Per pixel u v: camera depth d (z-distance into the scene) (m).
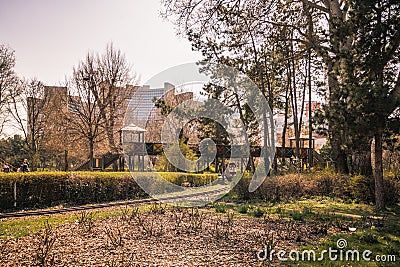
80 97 31.39
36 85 34.28
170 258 5.95
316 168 20.91
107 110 31.72
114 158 30.62
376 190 12.73
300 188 15.95
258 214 10.73
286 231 8.34
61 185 15.57
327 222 9.74
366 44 11.52
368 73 11.68
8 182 14.00
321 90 23.81
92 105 31.39
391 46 11.63
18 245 6.67
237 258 6.06
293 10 20.47
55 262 5.61
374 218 10.66
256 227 8.77
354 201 14.18
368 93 10.76
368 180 14.17
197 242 7.06
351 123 11.12
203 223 9.09
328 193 16.02
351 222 9.88
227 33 19.80
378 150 12.65
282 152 26.56
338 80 12.42
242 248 6.69
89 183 16.34
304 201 14.70
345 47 12.62
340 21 12.80
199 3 17.89
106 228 8.25
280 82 27.08
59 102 33.75
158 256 6.04
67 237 7.34
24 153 40.62
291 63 27.28
